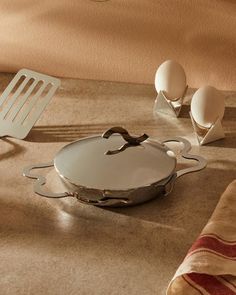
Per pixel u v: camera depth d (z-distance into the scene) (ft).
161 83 4.28
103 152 3.43
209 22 4.58
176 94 4.28
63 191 3.46
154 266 2.83
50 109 4.47
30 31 5.07
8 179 3.60
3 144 4.02
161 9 4.66
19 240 3.05
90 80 4.95
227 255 2.72
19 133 4.07
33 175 3.45
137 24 4.76
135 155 3.38
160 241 3.01
